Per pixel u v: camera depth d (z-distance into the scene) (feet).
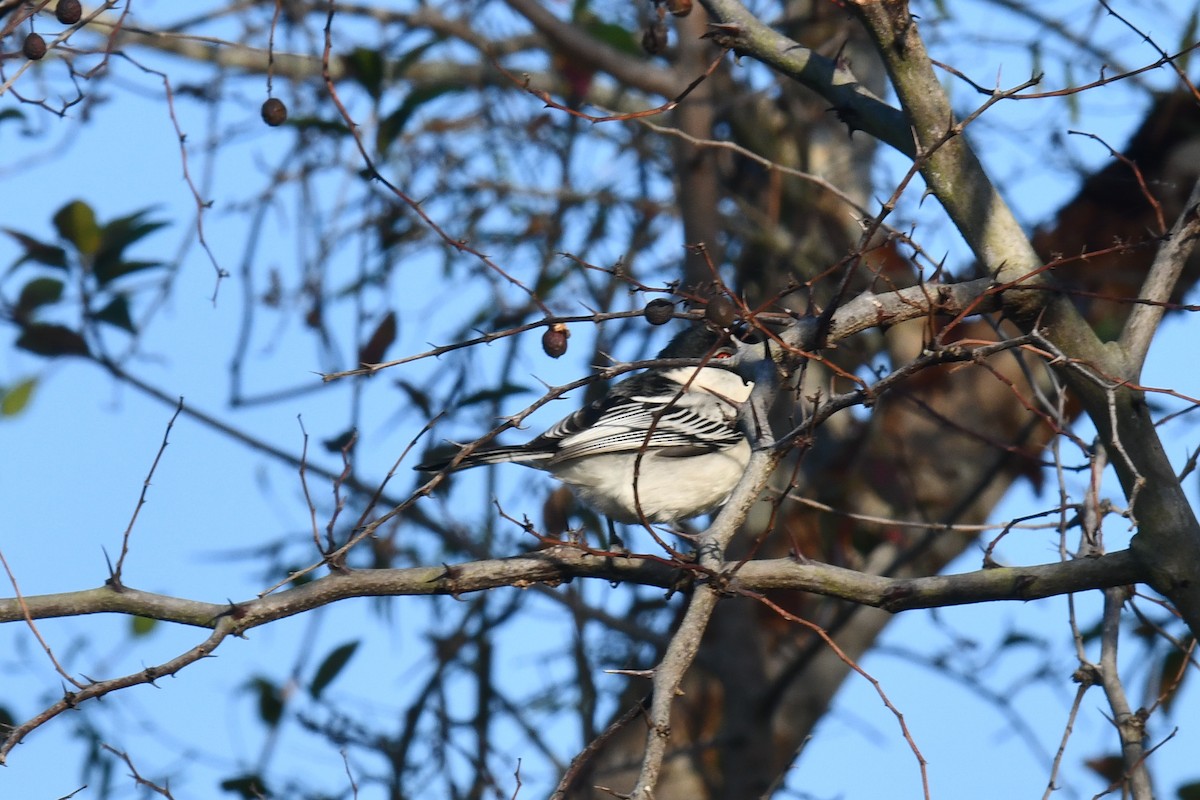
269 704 39.91
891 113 24.70
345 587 23.56
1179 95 36.63
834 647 20.10
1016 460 39.73
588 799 40.11
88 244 35.91
